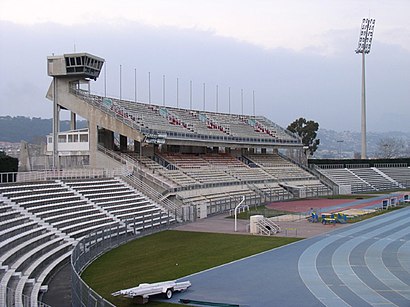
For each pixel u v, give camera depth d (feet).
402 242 159.94
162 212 205.57
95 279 111.45
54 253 127.24
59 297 98.02
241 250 146.41
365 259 134.31
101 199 188.96
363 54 463.83
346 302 94.99
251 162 354.33
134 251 144.87
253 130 378.73
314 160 426.51
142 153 280.72
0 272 102.22
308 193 333.83
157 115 307.99
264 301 95.61
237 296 99.04
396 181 423.64
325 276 115.55
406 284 108.17
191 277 114.11
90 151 249.14
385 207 255.70
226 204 251.60
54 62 249.55
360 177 408.05
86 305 78.13
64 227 149.59
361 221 210.18
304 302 95.04
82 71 247.29
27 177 190.29
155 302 94.99
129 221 178.19
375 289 104.27
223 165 322.55
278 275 116.47
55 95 254.47
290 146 381.60
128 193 211.20
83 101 249.34
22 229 132.16
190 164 296.51
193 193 251.39
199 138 293.43
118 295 96.94
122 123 246.47
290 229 187.93
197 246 152.87
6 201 145.59
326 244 156.46
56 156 255.50
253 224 179.01
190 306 92.43
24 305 82.94
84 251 123.24
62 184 187.11
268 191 310.04
